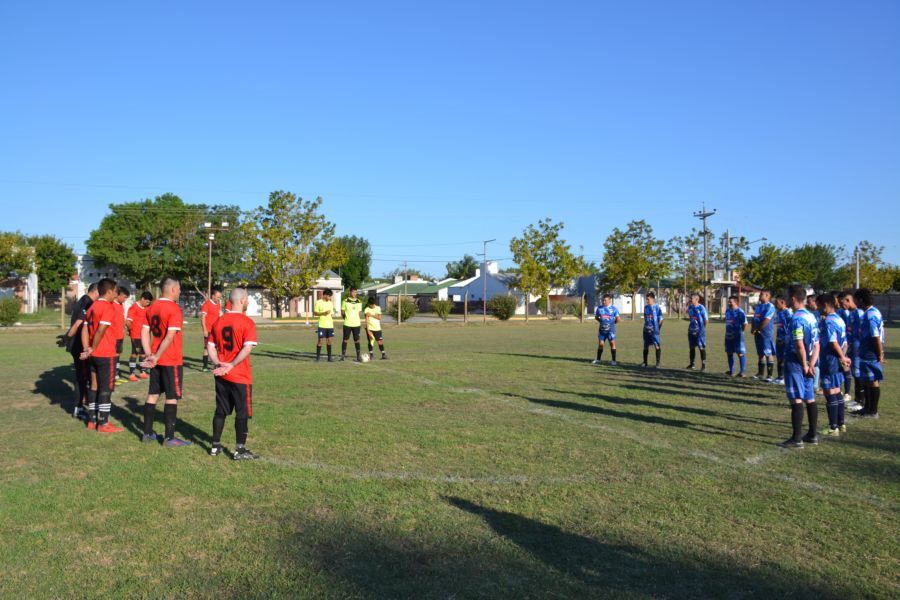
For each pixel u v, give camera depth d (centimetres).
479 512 502
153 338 745
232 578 382
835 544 444
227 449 702
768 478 604
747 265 7081
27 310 4728
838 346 816
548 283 5584
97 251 4959
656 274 5994
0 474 600
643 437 774
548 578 385
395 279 9950
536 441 746
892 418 937
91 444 725
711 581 385
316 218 4856
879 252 7269
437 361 1708
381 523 475
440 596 361
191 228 5147
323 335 1688
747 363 1770
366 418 882
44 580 379
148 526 467
